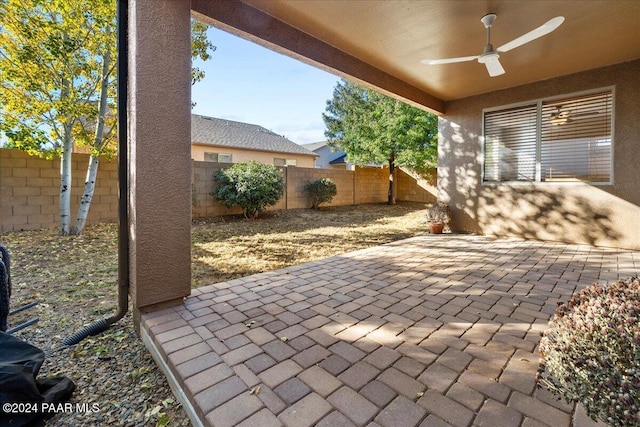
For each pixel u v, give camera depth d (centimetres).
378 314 266
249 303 288
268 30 358
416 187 1498
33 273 396
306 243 606
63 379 190
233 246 569
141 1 244
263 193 859
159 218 263
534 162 596
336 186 1245
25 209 629
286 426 144
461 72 528
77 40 555
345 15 356
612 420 109
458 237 636
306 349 209
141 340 253
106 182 734
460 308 278
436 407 155
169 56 262
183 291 283
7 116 552
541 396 162
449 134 708
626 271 389
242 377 178
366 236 685
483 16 355
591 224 541
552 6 334
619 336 114
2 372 155
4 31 517
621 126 503
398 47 438
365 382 175
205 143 1347
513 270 396
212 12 311
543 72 534
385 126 1183
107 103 630
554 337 139
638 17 355
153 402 183
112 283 370
